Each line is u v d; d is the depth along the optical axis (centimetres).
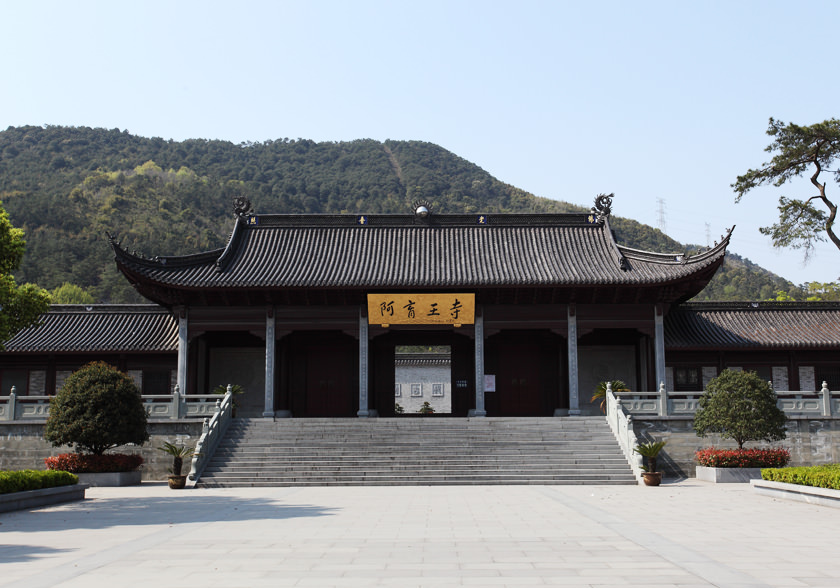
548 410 4775
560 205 19900
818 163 4538
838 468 2472
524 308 4284
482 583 1129
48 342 4472
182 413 3609
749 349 4425
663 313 4278
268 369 4238
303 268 4338
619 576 1175
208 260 4403
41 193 14538
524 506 2252
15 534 1725
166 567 1282
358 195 19788
